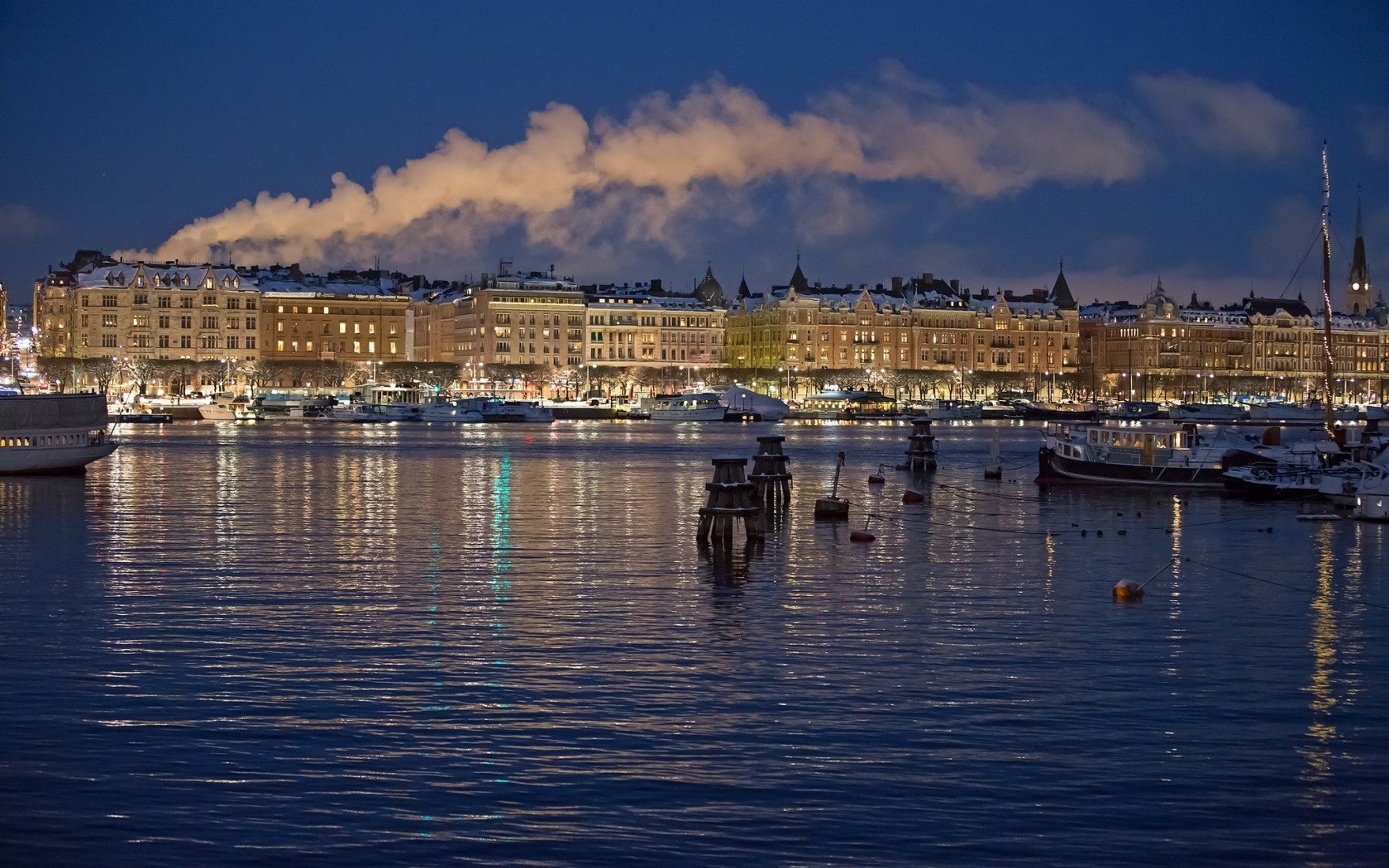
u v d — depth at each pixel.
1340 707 37.03
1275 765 32.22
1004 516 86.44
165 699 37.00
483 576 58.03
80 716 35.31
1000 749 33.19
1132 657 42.69
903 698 37.59
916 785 30.80
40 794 29.88
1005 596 53.84
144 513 83.06
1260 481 101.31
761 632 46.06
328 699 37.06
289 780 30.84
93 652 42.41
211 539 70.50
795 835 28.05
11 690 37.75
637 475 122.94
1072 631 46.81
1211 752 33.09
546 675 39.84
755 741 33.72
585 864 26.70
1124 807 29.61
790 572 59.81
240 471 123.38
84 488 102.19
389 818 28.77
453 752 32.72
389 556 64.25
